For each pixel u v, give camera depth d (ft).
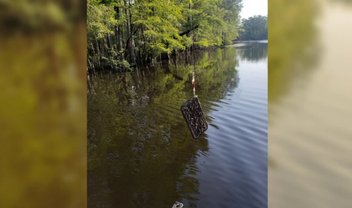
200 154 27.04
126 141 30.14
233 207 19.47
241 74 68.13
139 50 80.48
